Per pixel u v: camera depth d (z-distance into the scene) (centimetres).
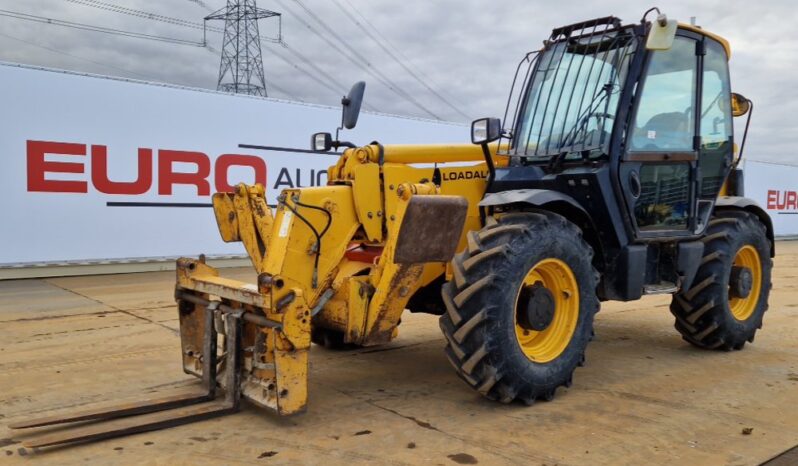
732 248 492
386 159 402
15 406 361
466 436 322
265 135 1079
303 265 357
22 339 531
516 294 352
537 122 450
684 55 459
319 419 345
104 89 927
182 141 1000
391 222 396
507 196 379
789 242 2070
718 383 421
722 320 489
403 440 316
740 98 554
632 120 414
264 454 298
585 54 440
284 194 359
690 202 471
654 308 719
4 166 862
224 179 1044
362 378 425
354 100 409
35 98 876
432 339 544
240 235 430
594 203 408
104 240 945
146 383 405
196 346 401
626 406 372
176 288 403
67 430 319
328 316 378
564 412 360
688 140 464
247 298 338
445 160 434
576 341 384
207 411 344
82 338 536
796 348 525
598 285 428
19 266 882
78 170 916
